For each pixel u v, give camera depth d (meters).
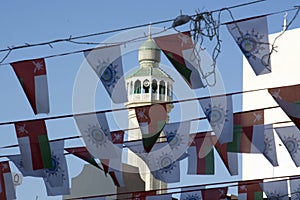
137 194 22.30
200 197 21.41
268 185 21.45
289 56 39.81
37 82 17.36
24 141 18.95
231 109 17.28
